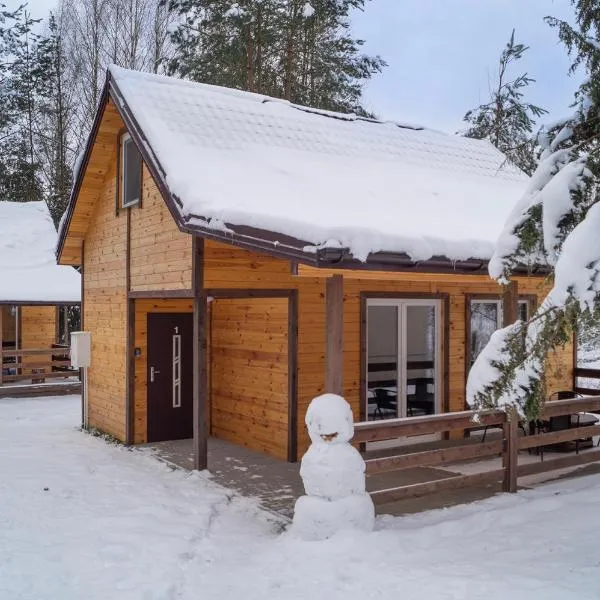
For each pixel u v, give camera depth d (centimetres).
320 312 963
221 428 1115
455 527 634
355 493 621
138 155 1080
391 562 554
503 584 504
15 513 715
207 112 1052
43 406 1568
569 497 730
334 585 516
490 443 749
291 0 2016
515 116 2316
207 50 2100
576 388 1188
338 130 1195
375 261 627
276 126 1105
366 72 2216
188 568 565
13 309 2084
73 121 3200
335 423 619
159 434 1116
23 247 2100
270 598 501
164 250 979
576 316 513
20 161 3061
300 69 2130
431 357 1072
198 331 883
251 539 636
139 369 1104
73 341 1227
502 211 1047
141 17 3067
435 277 760
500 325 1145
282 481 841
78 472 900
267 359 992
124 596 507
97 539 634
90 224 1286
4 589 523
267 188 857
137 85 1034
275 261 933
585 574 519
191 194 816
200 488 809
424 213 898
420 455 690
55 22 3234
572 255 476
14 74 3097
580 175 520
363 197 910
